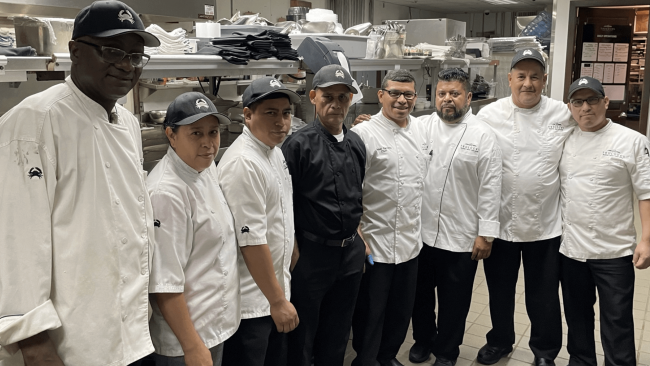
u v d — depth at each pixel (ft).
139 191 4.49
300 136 6.98
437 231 8.90
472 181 8.70
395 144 8.14
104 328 4.13
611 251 8.27
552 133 8.79
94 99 4.20
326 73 6.85
